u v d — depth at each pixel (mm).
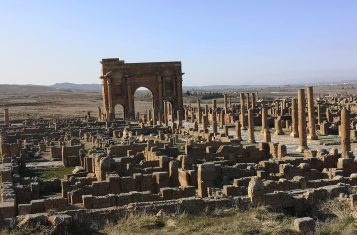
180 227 20453
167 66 118250
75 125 92562
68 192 30625
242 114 85312
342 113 44594
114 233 19875
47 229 19547
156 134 76750
